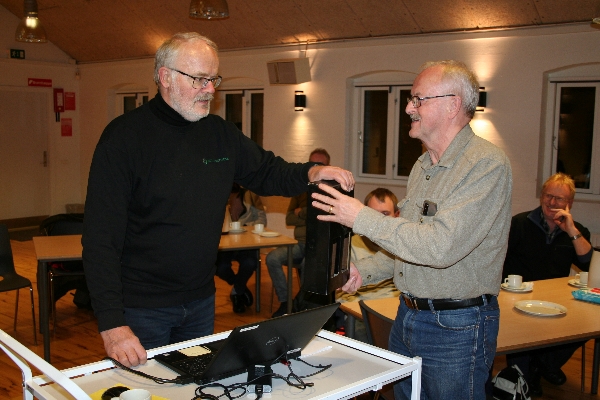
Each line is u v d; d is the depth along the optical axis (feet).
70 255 12.13
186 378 4.79
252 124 26.25
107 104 31.58
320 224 5.52
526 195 18.19
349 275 6.28
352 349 5.66
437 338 5.69
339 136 22.49
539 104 17.61
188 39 6.01
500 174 5.38
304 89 23.27
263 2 21.26
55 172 32.22
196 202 6.41
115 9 25.49
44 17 28.71
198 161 6.45
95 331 14.64
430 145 5.92
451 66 5.71
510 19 17.43
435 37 19.38
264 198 24.32
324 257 5.48
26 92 30.66
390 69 20.79
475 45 18.62
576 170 18.21
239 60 25.18
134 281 6.39
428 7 18.30
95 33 28.53
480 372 5.73
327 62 22.47
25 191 31.12
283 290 15.92
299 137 23.70
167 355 5.23
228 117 26.99
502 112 18.34
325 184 5.59
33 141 31.24
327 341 5.89
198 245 6.47
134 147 6.07
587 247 11.33
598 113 17.56
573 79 17.63
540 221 12.03
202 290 6.75
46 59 31.24
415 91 5.81
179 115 6.29
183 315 6.63
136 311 6.39
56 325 15.05
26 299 17.35
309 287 5.56
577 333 7.63
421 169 6.25
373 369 5.16
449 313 5.62
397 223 5.37
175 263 6.38
